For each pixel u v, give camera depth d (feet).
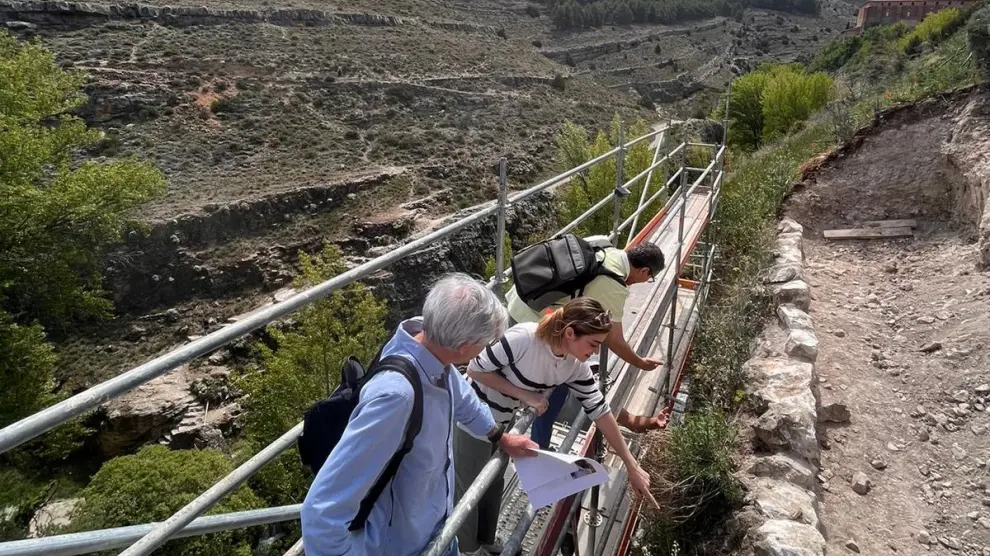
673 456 17.84
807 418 17.98
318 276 67.97
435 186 125.70
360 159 133.90
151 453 48.16
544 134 162.09
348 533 5.78
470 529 10.03
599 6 368.48
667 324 25.08
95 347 87.92
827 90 84.94
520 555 12.16
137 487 44.45
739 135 97.91
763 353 22.39
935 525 15.96
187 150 125.80
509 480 13.76
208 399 78.13
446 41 217.77
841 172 34.58
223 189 112.68
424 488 6.81
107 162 115.14
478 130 157.38
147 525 6.32
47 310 68.49
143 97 131.95
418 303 100.83
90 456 72.33
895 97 37.68
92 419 72.38
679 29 378.73
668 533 16.84
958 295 24.54
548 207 125.59
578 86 220.84
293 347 63.10
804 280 27.12
